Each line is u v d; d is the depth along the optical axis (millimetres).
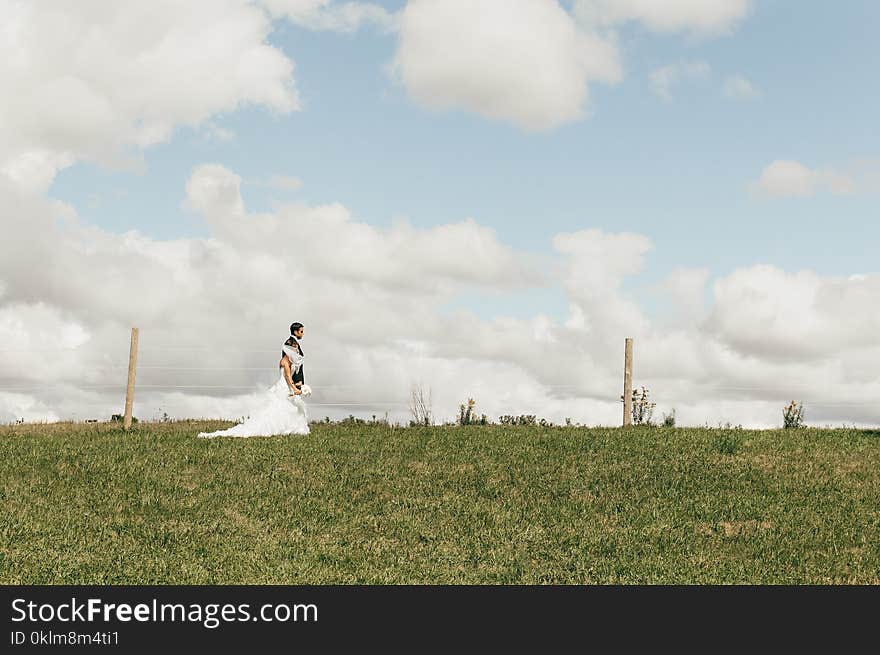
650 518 14547
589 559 12547
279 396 21484
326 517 14281
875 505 15539
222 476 16578
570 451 19359
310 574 11719
